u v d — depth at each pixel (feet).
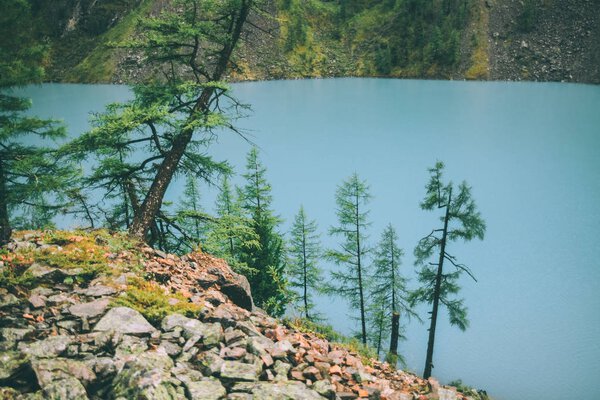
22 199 46.78
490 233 554.05
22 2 44.80
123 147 43.73
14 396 15.02
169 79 44.62
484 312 302.66
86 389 16.63
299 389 18.47
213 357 20.08
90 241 33.68
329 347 29.32
